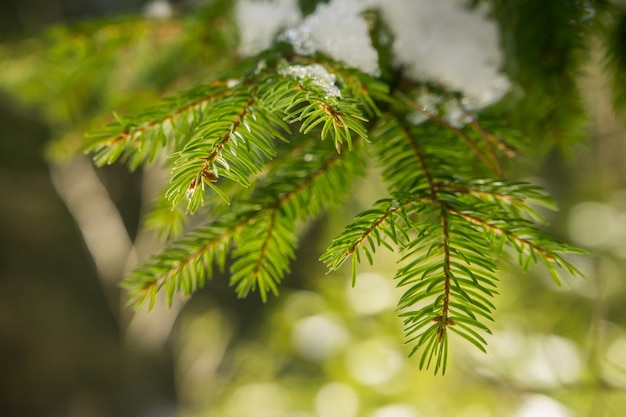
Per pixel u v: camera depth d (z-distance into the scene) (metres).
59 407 4.19
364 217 0.57
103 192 3.61
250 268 0.64
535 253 0.58
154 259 0.64
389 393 1.70
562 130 0.78
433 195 0.60
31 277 4.23
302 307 2.11
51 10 3.45
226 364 4.00
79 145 0.88
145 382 4.24
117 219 3.62
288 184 0.65
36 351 4.17
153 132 0.60
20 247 4.18
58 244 4.32
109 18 0.83
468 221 0.58
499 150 0.70
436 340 0.54
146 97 0.86
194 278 0.64
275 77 0.59
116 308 3.73
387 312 1.80
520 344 1.45
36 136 4.02
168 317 3.66
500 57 0.73
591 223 1.91
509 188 0.61
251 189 0.66
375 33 0.68
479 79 0.69
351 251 0.56
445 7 0.70
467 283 0.56
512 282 1.58
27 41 0.87
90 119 0.87
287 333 2.06
